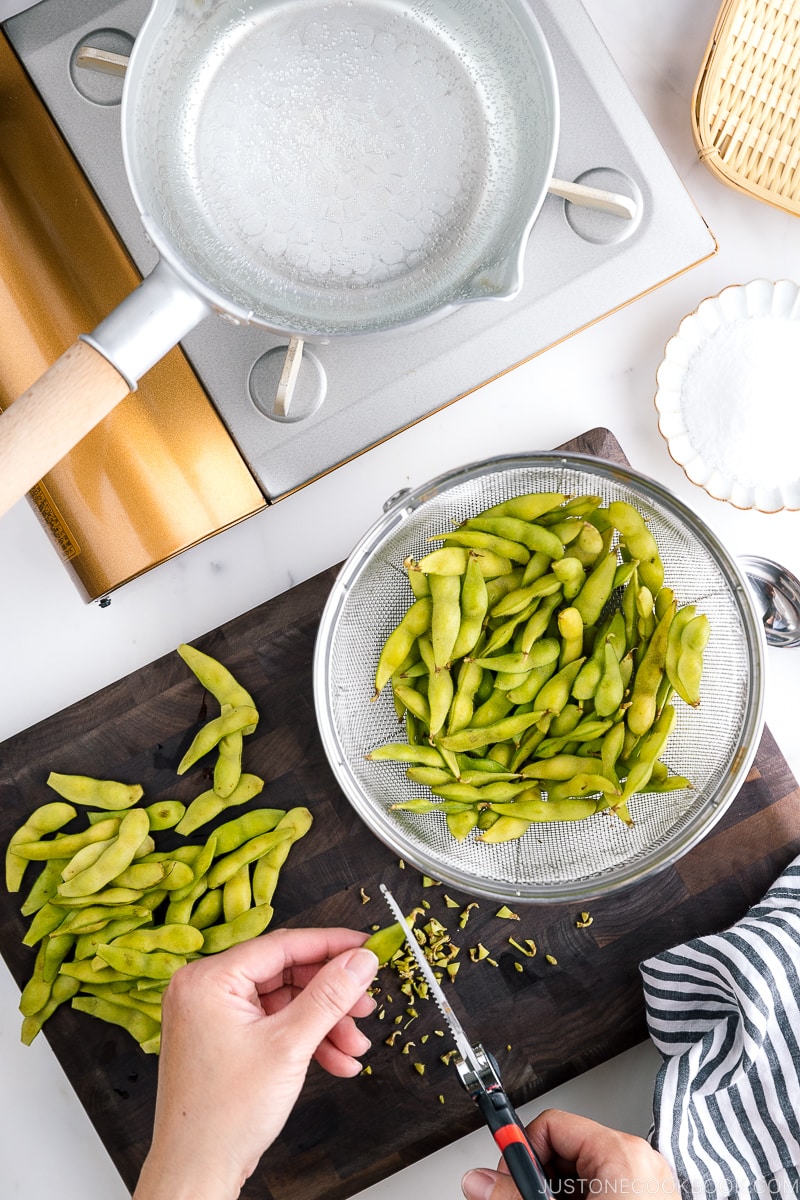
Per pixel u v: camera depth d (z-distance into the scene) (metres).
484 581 0.84
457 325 0.86
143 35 0.68
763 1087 0.83
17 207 0.84
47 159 0.85
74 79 0.85
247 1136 0.71
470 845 0.86
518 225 0.74
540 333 0.86
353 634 0.87
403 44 0.77
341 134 0.78
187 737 0.89
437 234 0.78
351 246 0.78
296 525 0.97
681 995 0.84
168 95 0.74
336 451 0.87
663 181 0.85
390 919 0.88
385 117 0.78
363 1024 0.88
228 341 0.85
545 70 0.72
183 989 0.73
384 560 0.87
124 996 0.86
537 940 0.88
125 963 0.83
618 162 0.85
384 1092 0.87
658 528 0.87
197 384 0.86
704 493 0.98
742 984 0.82
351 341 0.71
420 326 0.70
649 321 0.98
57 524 0.86
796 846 0.89
